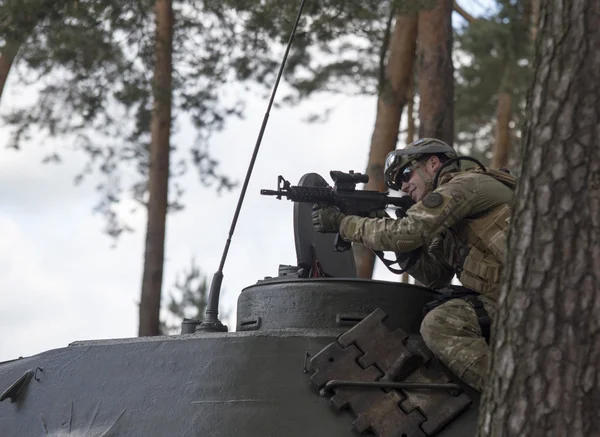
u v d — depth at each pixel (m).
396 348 5.18
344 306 5.45
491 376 4.11
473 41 21.98
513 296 4.06
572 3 4.09
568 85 4.04
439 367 5.23
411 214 5.38
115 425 5.14
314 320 5.45
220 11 17.31
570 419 3.85
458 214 5.32
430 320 5.25
